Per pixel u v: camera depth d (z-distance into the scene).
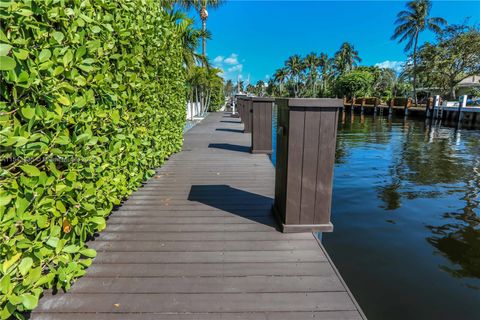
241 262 1.92
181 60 5.61
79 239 1.89
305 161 2.23
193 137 8.16
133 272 1.80
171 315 1.45
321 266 1.88
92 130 2.07
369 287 2.71
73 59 1.67
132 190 3.10
